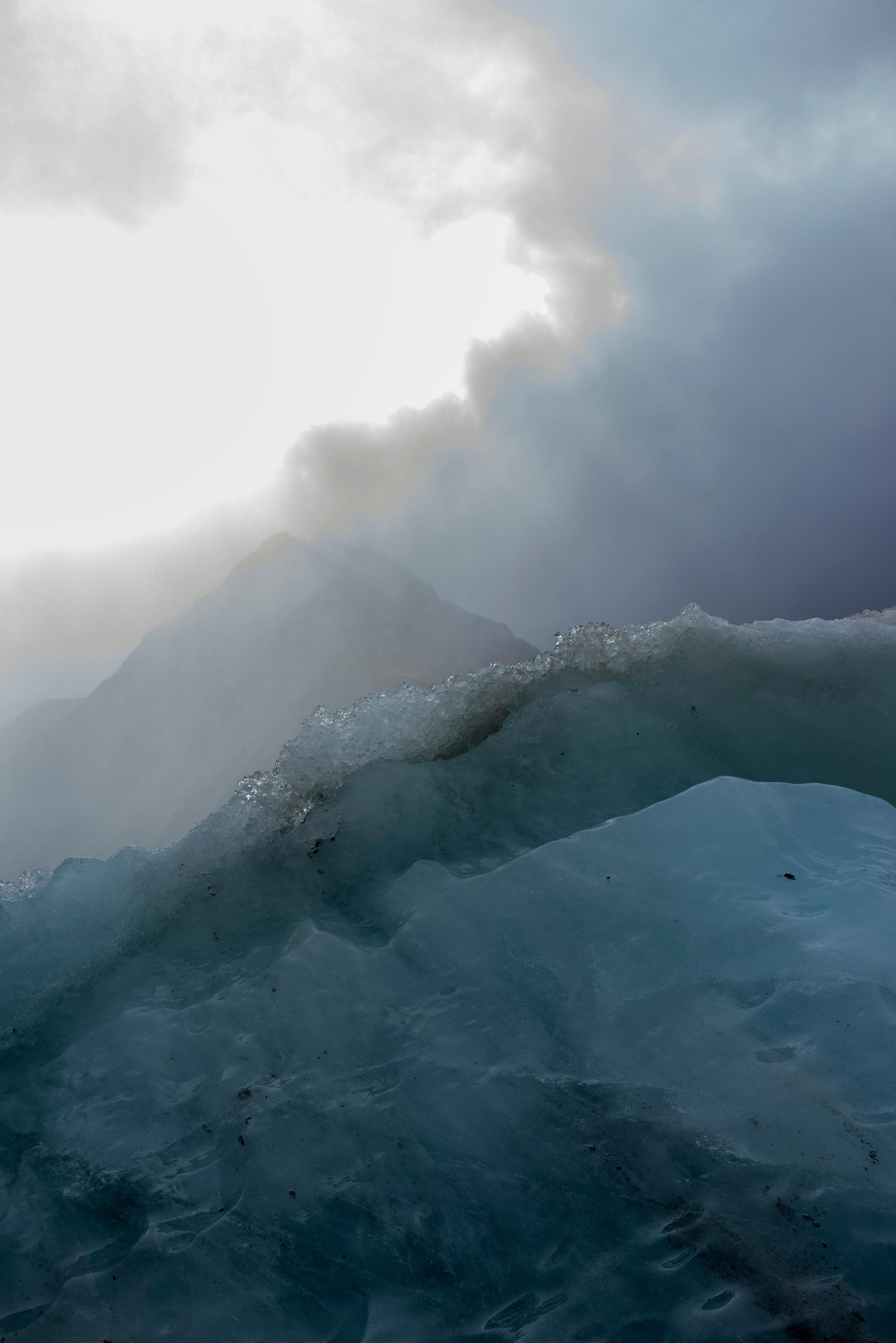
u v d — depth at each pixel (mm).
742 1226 2061
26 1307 2301
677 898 3275
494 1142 2473
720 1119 2359
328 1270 2199
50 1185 2697
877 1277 1867
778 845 3475
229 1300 2162
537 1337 1884
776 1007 2645
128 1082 3094
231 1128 2730
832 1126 2230
